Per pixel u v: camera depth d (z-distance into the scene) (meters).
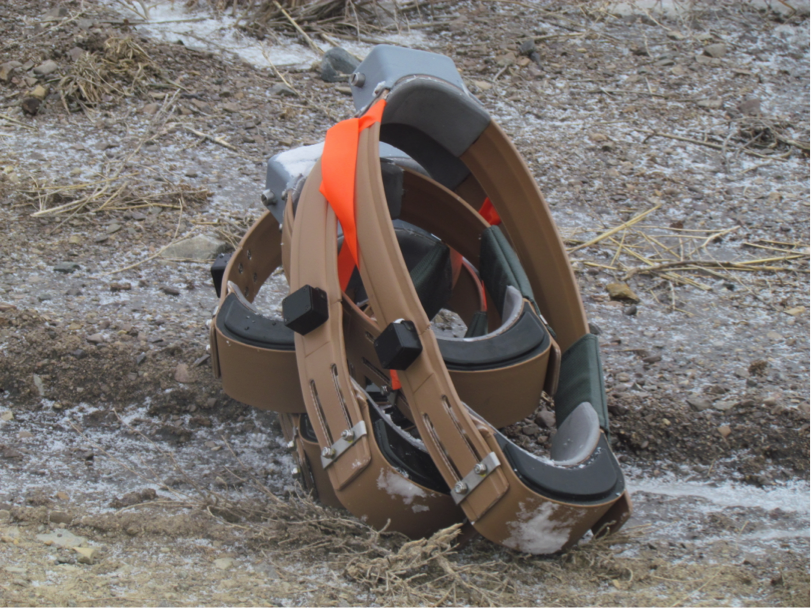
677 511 2.12
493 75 3.92
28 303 2.29
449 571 1.91
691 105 3.81
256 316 2.03
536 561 1.96
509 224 2.16
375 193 1.97
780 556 2.03
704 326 2.44
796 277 2.67
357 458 1.92
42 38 3.38
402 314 1.94
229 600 1.88
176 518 1.99
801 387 2.30
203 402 2.19
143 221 2.52
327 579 1.92
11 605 1.83
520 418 2.02
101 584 1.88
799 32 4.55
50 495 2.04
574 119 3.63
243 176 2.86
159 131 3.04
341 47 3.99
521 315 2.04
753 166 3.36
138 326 2.27
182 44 3.70
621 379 2.30
